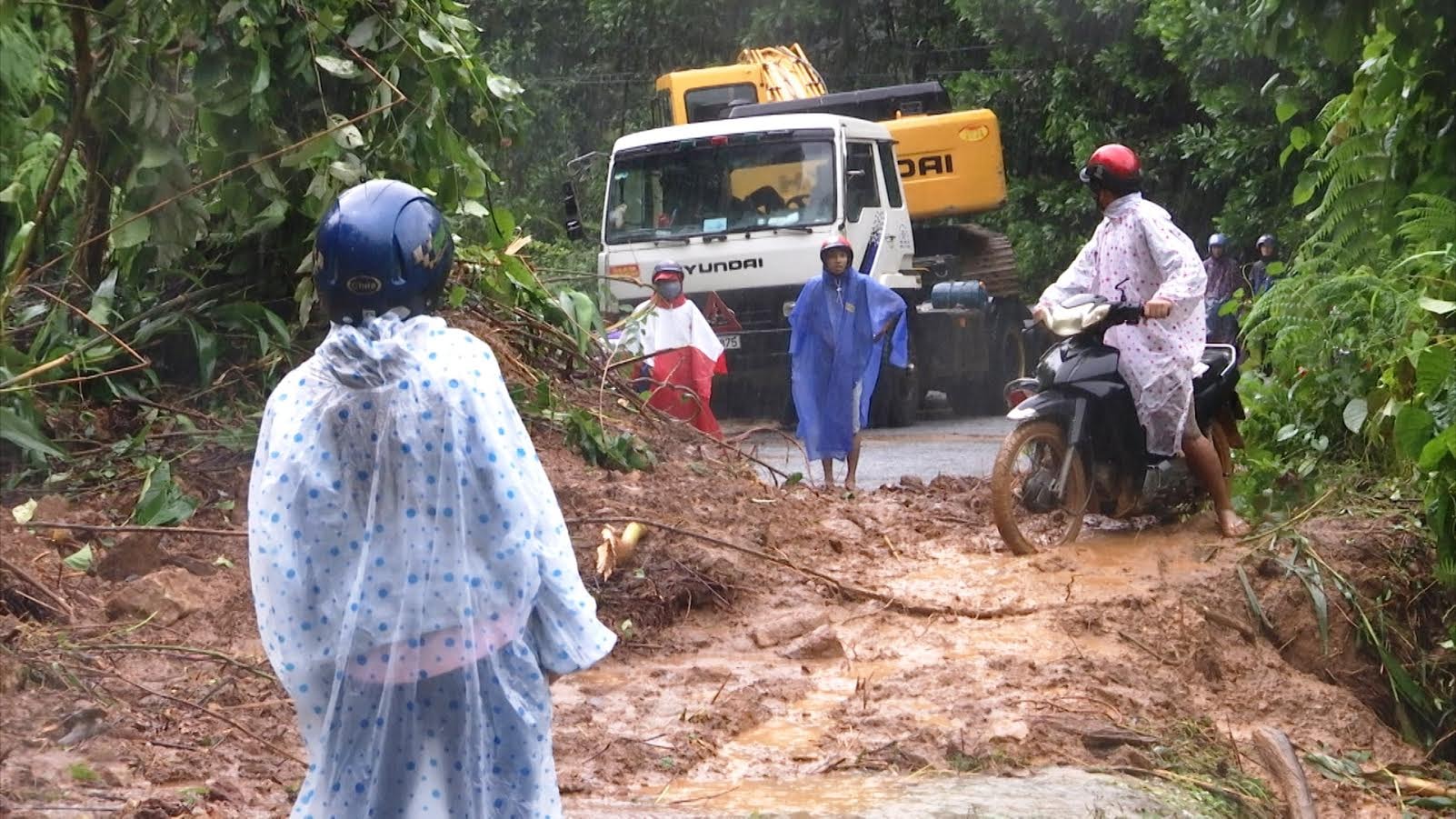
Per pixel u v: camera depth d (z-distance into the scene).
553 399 9.01
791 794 4.78
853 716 5.52
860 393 11.12
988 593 7.03
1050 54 27.98
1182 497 8.16
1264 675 6.54
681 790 4.80
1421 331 7.69
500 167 31.05
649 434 9.54
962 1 27.95
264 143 7.61
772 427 11.09
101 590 6.09
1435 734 7.05
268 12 7.39
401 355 2.96
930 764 5.10
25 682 5.06
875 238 16.95
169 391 7.83
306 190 7.89
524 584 2.99
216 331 8.01
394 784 2.95
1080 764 5.20
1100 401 7.70
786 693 5.74
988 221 28.16
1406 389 7.98
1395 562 7.57
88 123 7.65
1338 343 8.77
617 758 4.99
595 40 32.78
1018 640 6.40
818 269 16.25
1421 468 7.11
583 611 3.07
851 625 6.65
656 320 12.12
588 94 32.75
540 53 32.91
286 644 2.94
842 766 5.06
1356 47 9.59
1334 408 8.79
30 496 6.83
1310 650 7.00
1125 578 7.16
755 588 6.95
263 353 7.83
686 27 32.50
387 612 2.92
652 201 16.72
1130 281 7.82
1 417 6.45
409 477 2.94
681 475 8.84
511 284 9.35
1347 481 8.37
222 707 5.15
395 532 2.94
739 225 16.44
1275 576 7.24
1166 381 7.67
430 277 3.12
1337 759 5.99
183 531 6.13
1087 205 26.78
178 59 7.52
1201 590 6.98
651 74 32.84
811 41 32.97
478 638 2.96
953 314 17.78
